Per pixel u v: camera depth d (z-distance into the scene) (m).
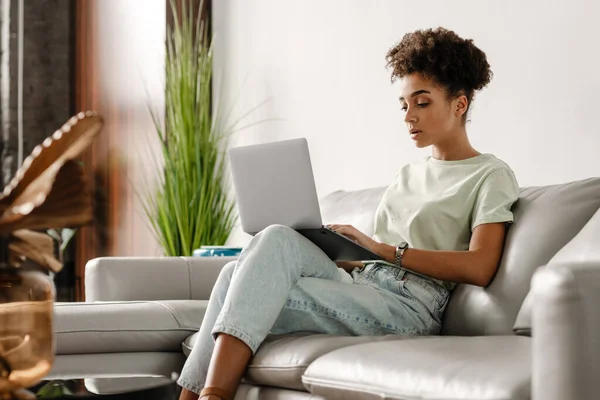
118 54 5.14
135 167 5.03
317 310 2.04
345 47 3.69
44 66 5.23
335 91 3.76
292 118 4.11
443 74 2.27
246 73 4.55
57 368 2.32
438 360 1.51
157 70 4.98
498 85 2.86
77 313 2.38
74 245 5.09
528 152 2.74
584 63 2.54
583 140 2.54
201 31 4.94
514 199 2.12
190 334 2.46
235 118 4.64
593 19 2.51
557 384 1.21
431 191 2.27
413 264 2.08
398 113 3.34
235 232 4.57
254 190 2.15
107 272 2.74
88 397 1.31
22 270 1.27
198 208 4.34
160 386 1.41
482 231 2.07
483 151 2.92
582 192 2.00
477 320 2.01
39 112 5.22
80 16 5.25
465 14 3.01
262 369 1.88
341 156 3.71
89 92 5.21
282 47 4.20
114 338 2.37
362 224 2.56
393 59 2.37
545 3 2.68
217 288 2.11
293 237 2.02
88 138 1.25
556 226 1.96
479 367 1.42
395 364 1.54
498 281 2.00
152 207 4.73
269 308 1.94
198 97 4.54
